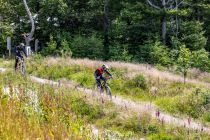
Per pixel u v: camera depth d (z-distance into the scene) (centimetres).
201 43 3659
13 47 4053
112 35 3797
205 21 4259
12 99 852
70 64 2461
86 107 1444
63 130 611
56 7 3778
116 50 3516
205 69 3219
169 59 3222
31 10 3966
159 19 3725
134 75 2150
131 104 1578
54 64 2467
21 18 4047
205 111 1605
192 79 2522
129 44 3738
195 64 3184
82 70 2389
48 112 799
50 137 582
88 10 4003
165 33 3697
